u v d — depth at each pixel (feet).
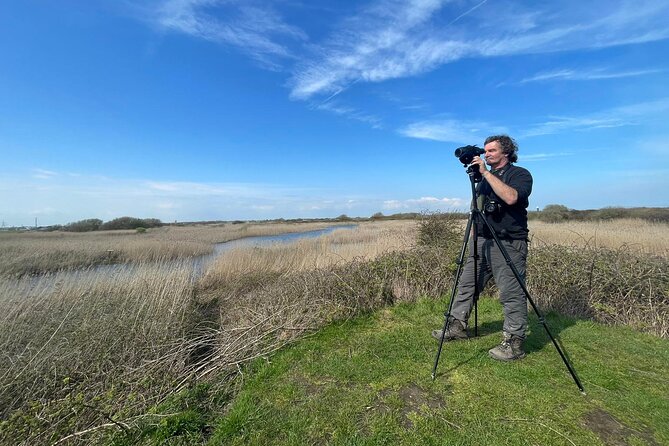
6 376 11.94
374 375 9.55
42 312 17.95
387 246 33.37
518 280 9.39
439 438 6.81
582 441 6.54
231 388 10.15
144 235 96.02
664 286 13.89
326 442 6.94
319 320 14.75
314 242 49.85
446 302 16.66
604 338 11.78
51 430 8.50
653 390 8.33
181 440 7.69
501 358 9.93
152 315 17.75
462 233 31.78
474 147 9.82
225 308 22.57
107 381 11.96
